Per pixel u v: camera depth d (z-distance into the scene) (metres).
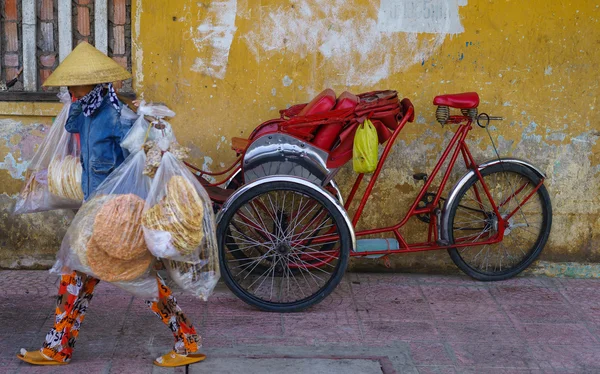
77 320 3.79
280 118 4.68
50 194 4.10
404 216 5.14
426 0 4.88
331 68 4.94
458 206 5.06
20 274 4.98
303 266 4.63
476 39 4.93
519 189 5.12
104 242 3.43
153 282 3.61
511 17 4.90
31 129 4.91
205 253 3.64
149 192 3.48
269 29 4.88
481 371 3.87
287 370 3.78
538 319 4.52
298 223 4.71
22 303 4.49
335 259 5.04
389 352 4.02
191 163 5.04
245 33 4.88
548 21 4.91
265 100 4.96
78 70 3.59
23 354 3.74
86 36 4.89
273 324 4.33
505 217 5.01
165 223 3.41
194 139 5.00
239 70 4.92
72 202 4.13
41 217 5.01
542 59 4.96
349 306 4.62
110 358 3.85
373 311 4.55
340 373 3.78
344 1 4.87
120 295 4.63
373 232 4.82
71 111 3.78
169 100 4.94
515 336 4.29
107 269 3.48
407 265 5.18
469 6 4.89
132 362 3.82
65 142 4.11
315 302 4.48
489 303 4.73
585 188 5.12
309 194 4.37
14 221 5.01
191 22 4.85
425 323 4.41
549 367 3.94
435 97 4.65
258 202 4.87
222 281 4.95
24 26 4.80
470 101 4.64
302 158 4.42
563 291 4.96
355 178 5.07
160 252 3.43
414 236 5.17
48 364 3.73
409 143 5.04
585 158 5.09
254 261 4.72
